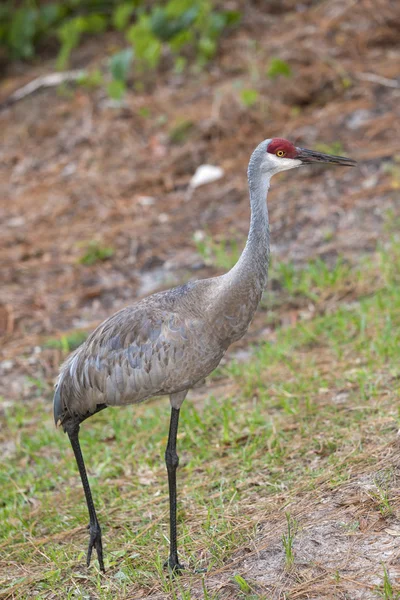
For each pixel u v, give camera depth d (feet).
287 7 72.08
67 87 71.26
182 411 37.27
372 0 69.15
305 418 34.65
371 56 64.54
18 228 56.90
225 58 68.28
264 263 27.94
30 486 35.09
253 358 41.50
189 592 25.14
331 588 24.13
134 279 50.06
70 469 35.47
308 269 47.01
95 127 65.26
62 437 38.37
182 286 28.55
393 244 45.73
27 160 64.69
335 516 27.12
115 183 59.47
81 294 49.60
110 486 33.65
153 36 66.95
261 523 28.14
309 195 53.01
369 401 34.45
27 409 41.55
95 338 28.55
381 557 24.86
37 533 31.78
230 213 53.62
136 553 28.63
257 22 71.00
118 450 36.24
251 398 38.04
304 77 63.00
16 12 77.20
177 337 27.17
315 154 28.66
